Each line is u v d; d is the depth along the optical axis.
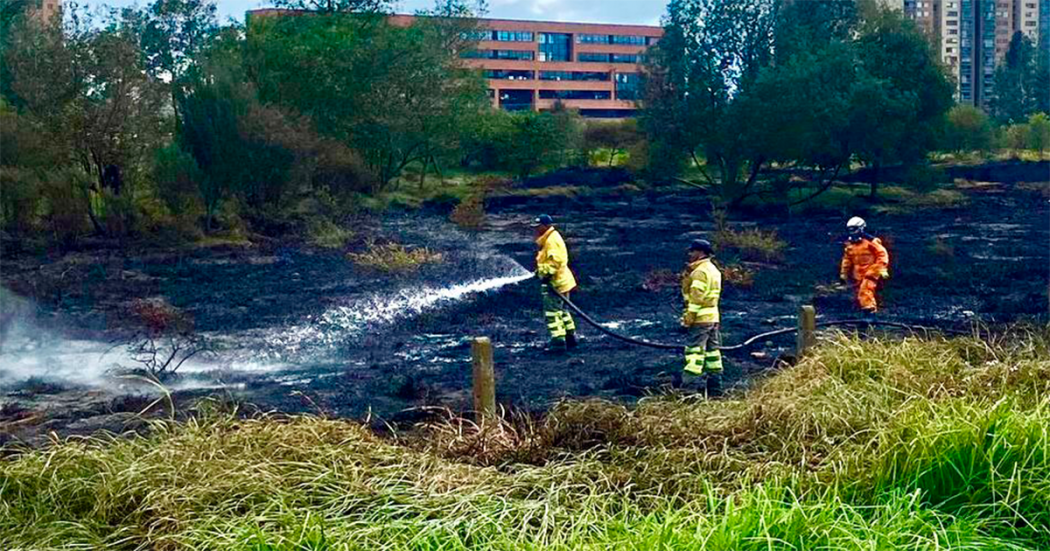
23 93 28.72
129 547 6.25
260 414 9.86
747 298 20.31
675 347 13.39
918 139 39.97
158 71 33.00
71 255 26.95
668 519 5.69
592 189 43.97
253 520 6.13
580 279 23.12
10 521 6.47
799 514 5.62
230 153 30.19
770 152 38.56
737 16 39.88
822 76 37.94
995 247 28.73
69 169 28.30
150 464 7.06
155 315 17.77
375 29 39.59
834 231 33.25
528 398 11.67
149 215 29.77
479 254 28.33
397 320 18.27
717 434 8.12
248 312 19.22
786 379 9.55
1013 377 9.14
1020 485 6.09
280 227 30.91
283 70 36.12
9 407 11.78
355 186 34.47
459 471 7.12
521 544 5.70
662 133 40.75
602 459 7.89
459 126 40.78
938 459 6.39
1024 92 48.59
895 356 10.03
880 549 5.45
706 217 37.59
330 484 6.77
